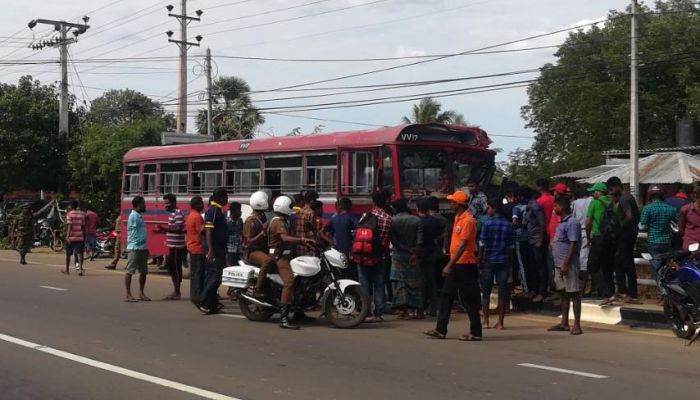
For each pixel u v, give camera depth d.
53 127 36.91
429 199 11.85
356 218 12.62
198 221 12.93
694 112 39.22
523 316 12.68
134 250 14.11
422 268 12.01
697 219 11.12
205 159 18.64
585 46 48.12
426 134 14.32
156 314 12.45
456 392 7.22
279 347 9.55
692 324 10.01
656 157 30.75
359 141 14.62
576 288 10.80
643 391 7.34
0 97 35.59
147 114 62.31
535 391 7.29
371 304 11.98
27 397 6.99
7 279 18.05
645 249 14.14
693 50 43.78
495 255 11.24
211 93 38.03
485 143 15.20
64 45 35.84
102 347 9.42
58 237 29.83
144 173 20.94
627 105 44.34
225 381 7.61
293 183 16.02
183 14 35.94
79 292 15.49
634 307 11.91
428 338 10.35
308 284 11.23
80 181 34.75
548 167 47.34
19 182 35.81
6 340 9.85
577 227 10.77
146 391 7.19
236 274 11.62
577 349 9.61
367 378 7.80
